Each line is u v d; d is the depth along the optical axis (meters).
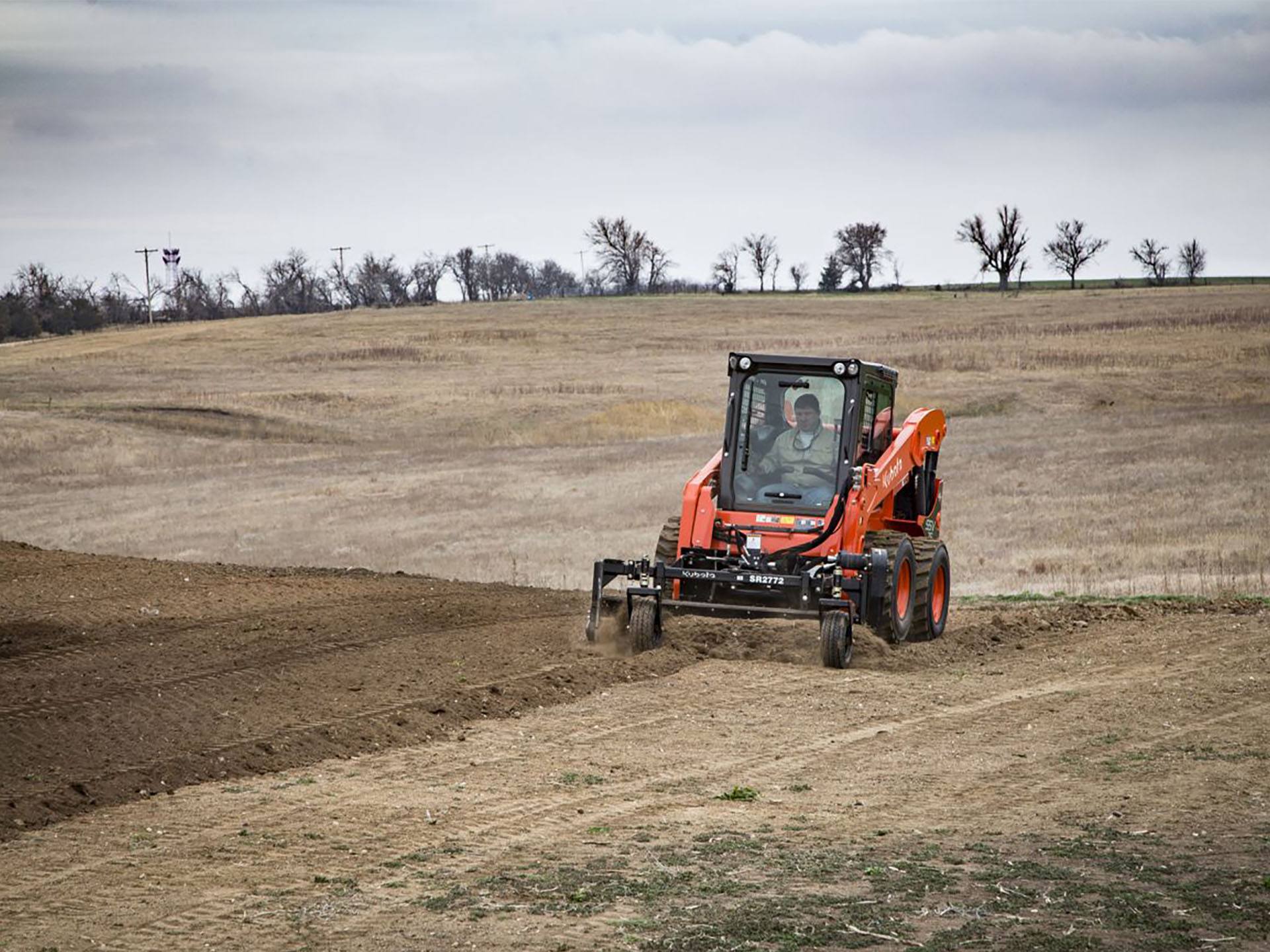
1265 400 78.69
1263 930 8.74
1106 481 48.72
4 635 18.97
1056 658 20.83
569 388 91.94
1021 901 9.41
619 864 10.48
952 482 50.25
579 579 33.44
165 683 16.41
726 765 14.04
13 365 110.56
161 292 198.38
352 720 15.15
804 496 20.41
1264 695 17.75
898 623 20.69
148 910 9.38
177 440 71.88
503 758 14.14
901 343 112.38
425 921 9.13
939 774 13.72
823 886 9.84
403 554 39.16
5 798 11.95
